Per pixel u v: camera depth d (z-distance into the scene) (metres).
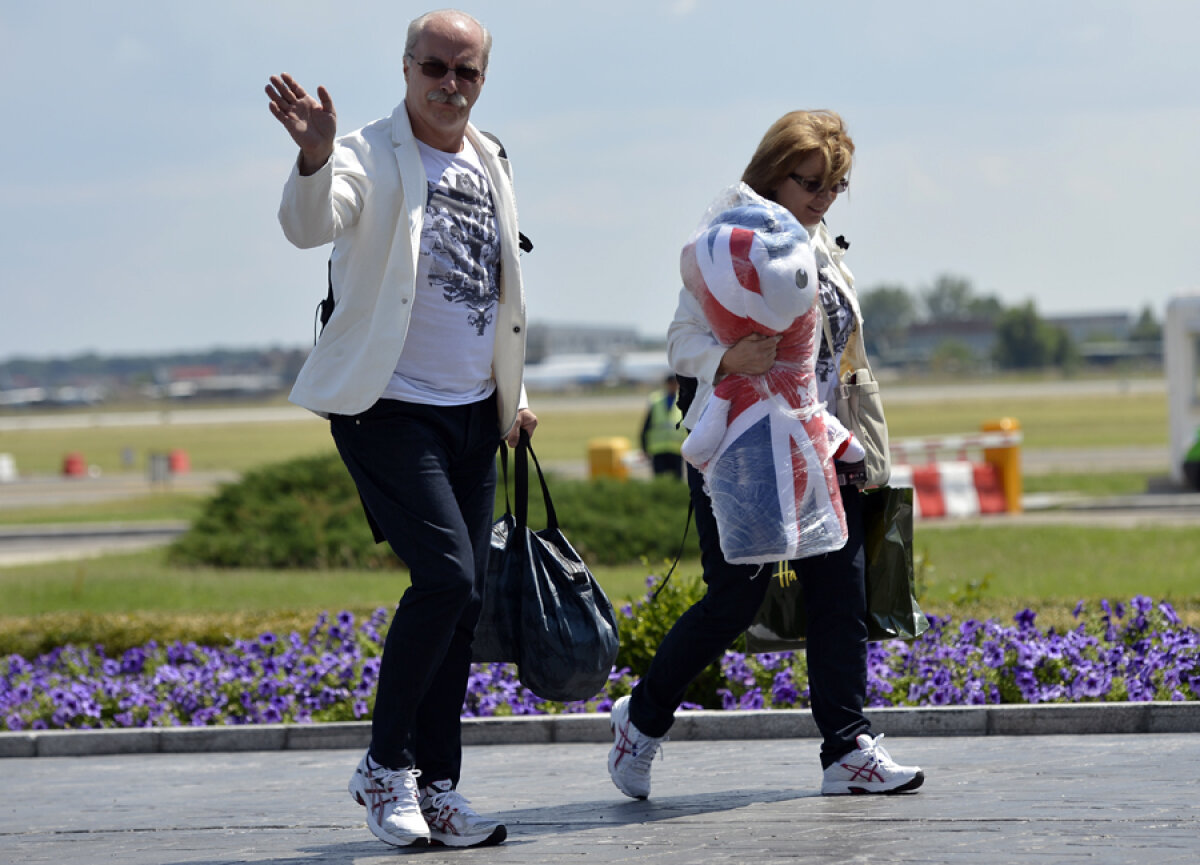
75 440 163.75
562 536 9.63
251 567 36.25
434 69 8.46
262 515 37.28
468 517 8.99
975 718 12.55
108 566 36.09
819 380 9.64
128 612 23.16
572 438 113.62
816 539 9.10
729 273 8.93
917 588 19.48
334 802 10.74
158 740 14.63
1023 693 13.44
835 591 9.49
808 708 14.12
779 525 9.00
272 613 20.69
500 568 9.43
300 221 8.01
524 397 9.51
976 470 43.09
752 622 9.56
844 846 7.91
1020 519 40.47
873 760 9.45
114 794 11.88
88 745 14.73
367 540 36.19
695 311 9.34
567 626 9.23
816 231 9.80
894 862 7.47
